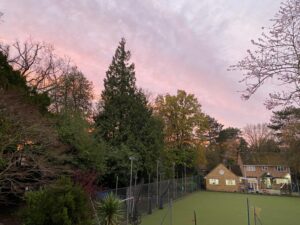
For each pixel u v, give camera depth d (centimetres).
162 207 2772
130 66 3469
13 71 1841
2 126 1154
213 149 7419
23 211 1031
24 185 1304
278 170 6031
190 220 2136
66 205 957
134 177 2739
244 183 5984
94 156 2031
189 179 4747
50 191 1012
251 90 730
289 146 4650
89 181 1728
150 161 3109
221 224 2022
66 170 1427
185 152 4466
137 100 3316
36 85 2512
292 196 4638
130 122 3111
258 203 3541
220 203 3406
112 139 3003
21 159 1264
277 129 5556
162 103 4653
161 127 3744
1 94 1172
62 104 3112
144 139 3155
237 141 7838
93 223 1150
